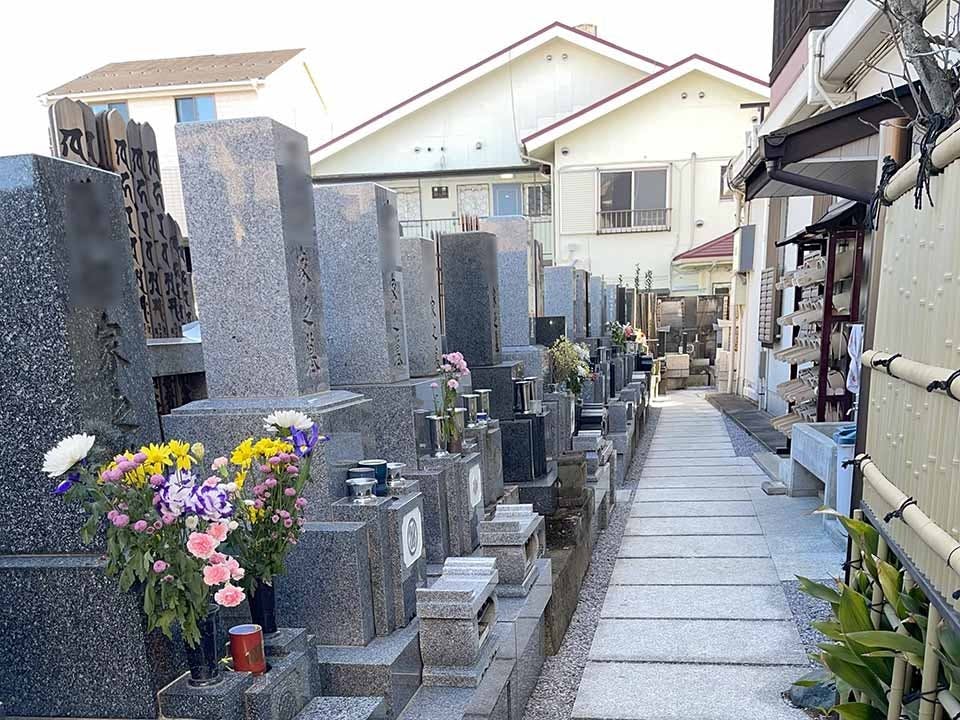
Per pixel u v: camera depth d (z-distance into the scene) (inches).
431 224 631.2
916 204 70.8
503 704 103.3
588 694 119.9
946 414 62.9
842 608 89.8
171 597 69.8
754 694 116.2
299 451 84.3
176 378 149.8
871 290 96.7
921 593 81.0
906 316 78.0
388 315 151.1
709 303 625.9
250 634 78.0
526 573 131.0
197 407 113.4
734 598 155.0
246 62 592.7
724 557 181.2
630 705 115.3
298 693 83.2
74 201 76.6
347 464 113.6
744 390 487.8
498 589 129.2
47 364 75.7
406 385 144.9
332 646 100.3
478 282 202.8
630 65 603.8
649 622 146.2
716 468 290.2
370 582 103.5
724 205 587.2
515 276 260.7
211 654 76.4
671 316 627.2
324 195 148.4
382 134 637.9
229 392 116.5
